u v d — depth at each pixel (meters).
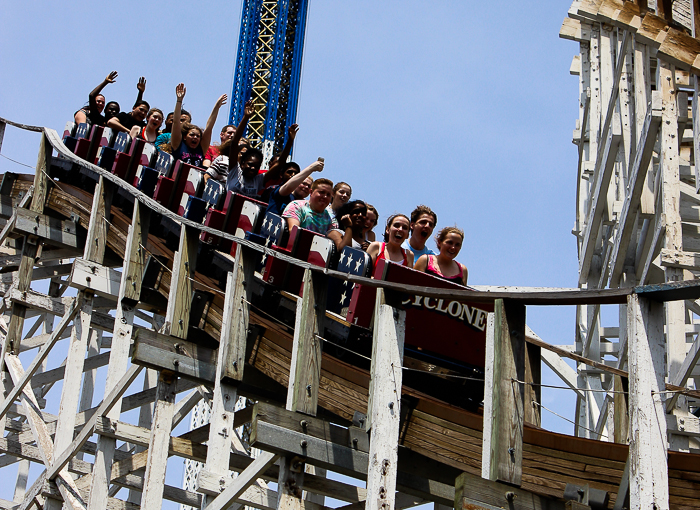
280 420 9.12
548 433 8.52
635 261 16.78
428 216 11.66
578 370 17.77
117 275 13.65
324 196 12.19
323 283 9.57
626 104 17.06
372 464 8.04
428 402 9.45
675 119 14.31
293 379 9.37
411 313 10.30
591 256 18.34
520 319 7.57
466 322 10.53
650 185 16.02
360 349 10.88
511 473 7.33
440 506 11.98
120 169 15.55
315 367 9.39
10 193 16.97
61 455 12.32
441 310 10.41
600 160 18.06
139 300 12.79
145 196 12.40
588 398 17.45
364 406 9.77
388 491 7.98
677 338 13.90
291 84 68.56
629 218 15.48
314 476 10.78
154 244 13.34
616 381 9.94
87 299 13.45
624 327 16.55
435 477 10.08
